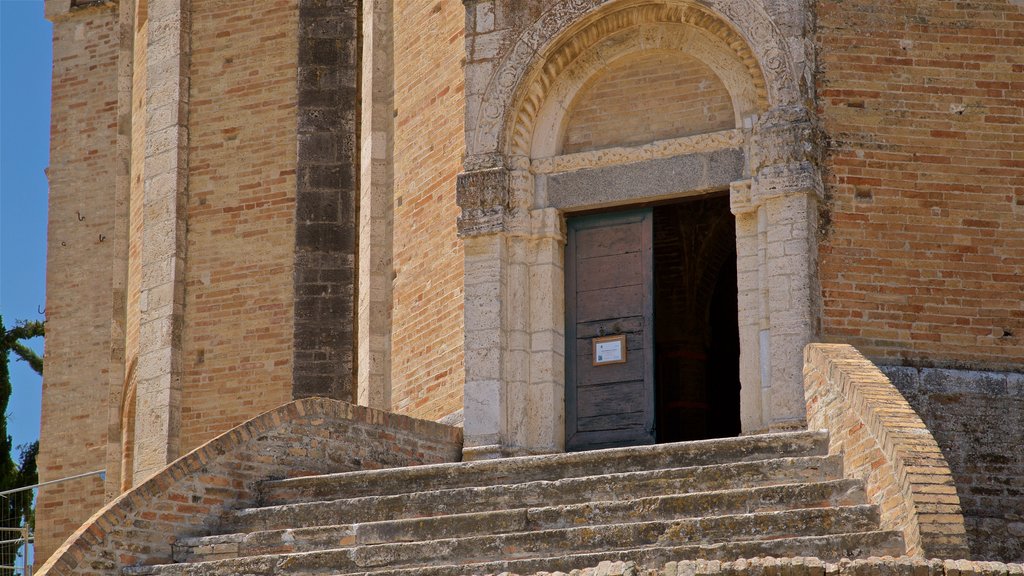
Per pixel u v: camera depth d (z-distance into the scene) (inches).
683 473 657.6
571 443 832.9
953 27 810.8
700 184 818.8
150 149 1070.4
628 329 835.4
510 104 850.1
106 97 1270.9
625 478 661.3
